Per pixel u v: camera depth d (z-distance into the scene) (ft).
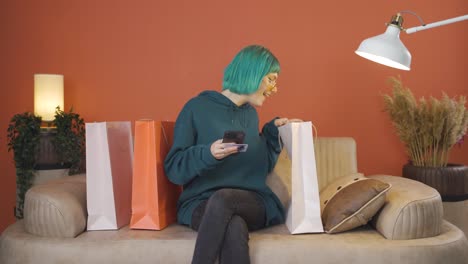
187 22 11.00
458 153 10.96
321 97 10.89
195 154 6.63
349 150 8.86
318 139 8.95
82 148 10.43
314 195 6.88
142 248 6.52
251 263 6.33
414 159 10.10
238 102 7.46
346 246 6.40
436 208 6.80
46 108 10.36
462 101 9.61
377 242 6.50
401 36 10.88
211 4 10.96
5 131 11.28
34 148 10.03
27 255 6.58
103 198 7.14
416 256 6.32
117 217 7.22
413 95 10.82
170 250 6.50
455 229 7.20
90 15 11.07
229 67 7.41
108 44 11.08
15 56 11.17
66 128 10.25
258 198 6.98
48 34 11.12
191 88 11.04
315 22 10.86
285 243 6.46
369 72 10.87
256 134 7.53
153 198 7.13
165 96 11.07
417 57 10.85
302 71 10.90
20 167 10.07
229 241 6.02
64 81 11.12
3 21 11.15
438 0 10.78
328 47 10.86
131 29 11.05
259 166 7.47
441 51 10.83
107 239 6.68
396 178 8.16
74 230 6.80
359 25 10.82
